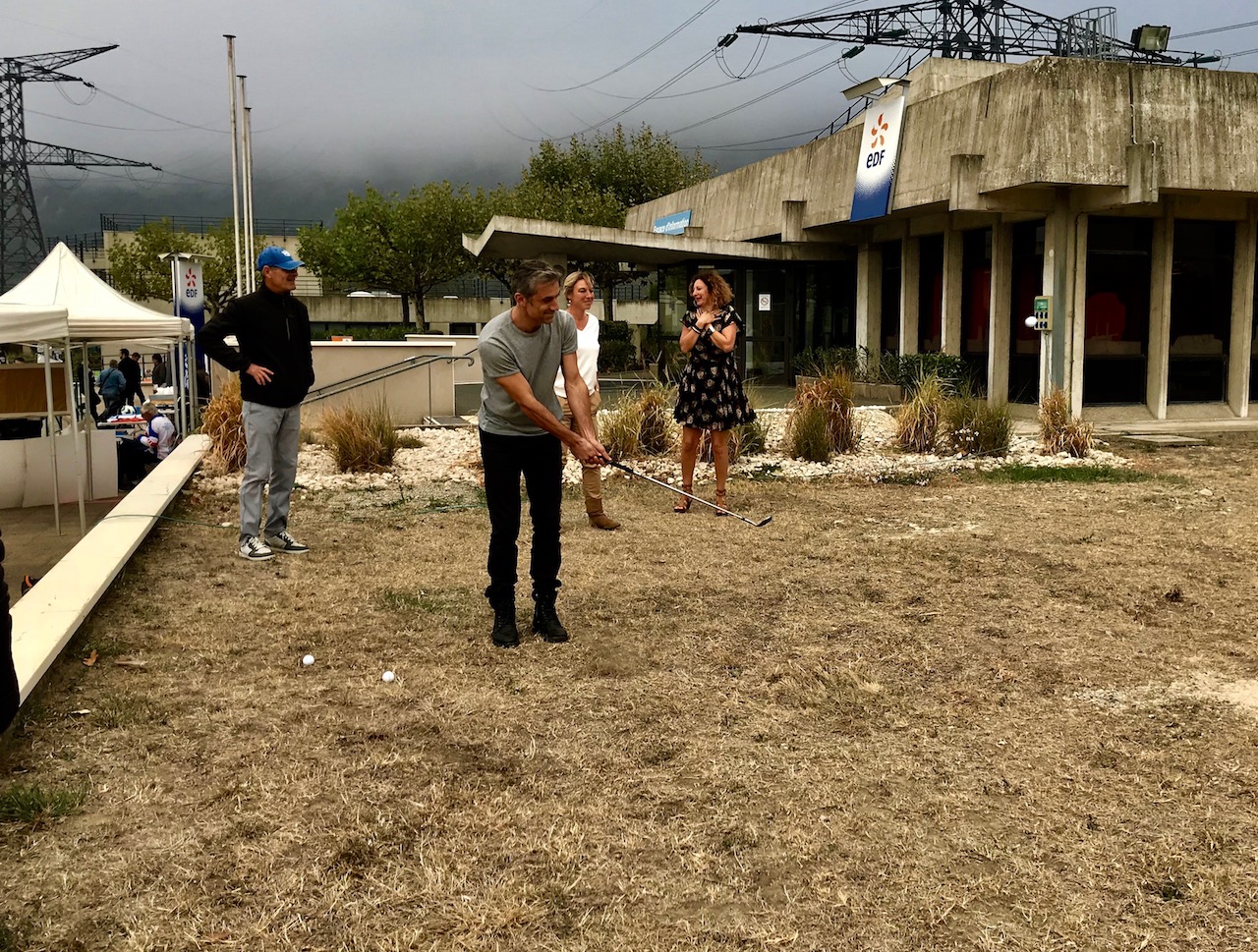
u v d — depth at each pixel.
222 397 10.73
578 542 6.79
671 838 2.96
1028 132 13.11
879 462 10.56
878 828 3.02
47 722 3.78
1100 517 7.83
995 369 15.64
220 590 5.65
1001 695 4.07
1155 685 4.16
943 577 5.91
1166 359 15.09
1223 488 9.23
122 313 10.70
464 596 5.50
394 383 15.08
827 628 4.93
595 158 40.97
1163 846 2.90
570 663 4.43
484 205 41.31
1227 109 13.69
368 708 3.92
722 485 8.00
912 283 17.62
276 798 3.19
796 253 19.33
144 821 3.04
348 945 2.45
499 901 2.63
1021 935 2.49
